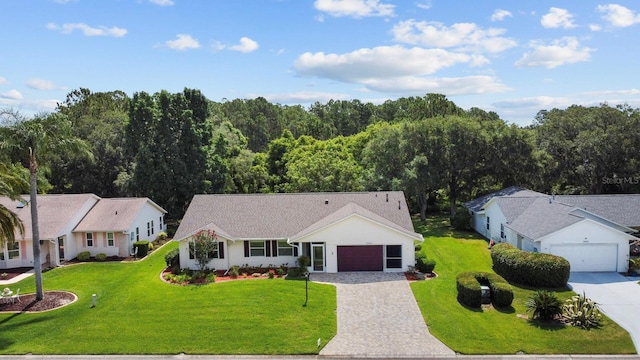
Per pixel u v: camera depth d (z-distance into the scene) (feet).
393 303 86.79
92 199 137.90
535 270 95.45
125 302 89.76
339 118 405.59
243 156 213.05
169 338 73.72
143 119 165.37
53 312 86.38
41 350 70.95
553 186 191.83
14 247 119.65
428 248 133.49
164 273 110.42
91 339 74.08
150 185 162.40
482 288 86.58
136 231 135.64
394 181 163.12
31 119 91.40
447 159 173.58
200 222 117.70
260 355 68.33
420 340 71.77
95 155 184.96
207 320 79.92
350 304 86.74
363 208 120.06
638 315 79.71
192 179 167.22
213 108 369.30
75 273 113.80
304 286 96.32
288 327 76.69
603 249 105.40
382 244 107.65
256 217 118.73
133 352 69.87
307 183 169.89
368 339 72.43
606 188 188.24
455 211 180.14
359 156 225.35
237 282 100.48
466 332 73.92
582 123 191.11
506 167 169.99
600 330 73.97
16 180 94.99
